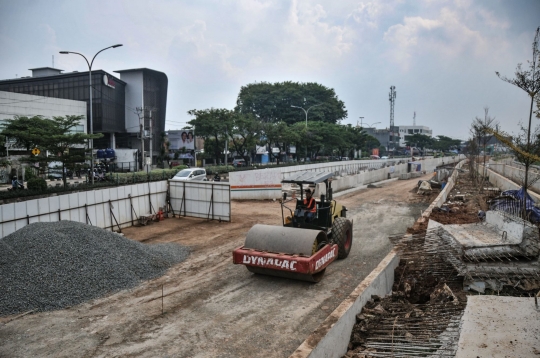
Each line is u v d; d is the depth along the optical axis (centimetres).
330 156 8475
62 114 4678
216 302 877
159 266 1113
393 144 12475
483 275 883
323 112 8806
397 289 945
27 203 1309
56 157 2464
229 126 4491
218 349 678
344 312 678
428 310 764
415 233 1345
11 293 861
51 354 668
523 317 622
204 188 1848
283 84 9031
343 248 1154
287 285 973
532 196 1861
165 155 5922
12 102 4144
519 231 959
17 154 3497
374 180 3766
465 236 1023
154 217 1816
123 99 6431
